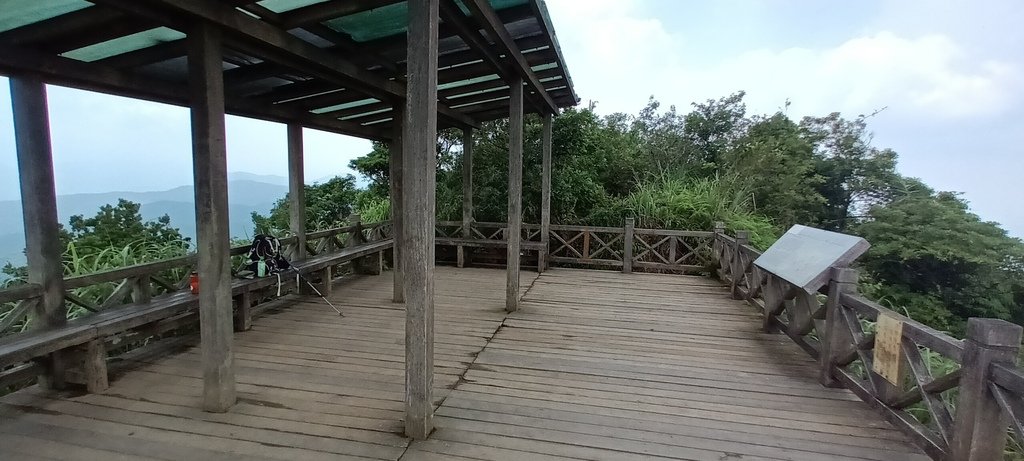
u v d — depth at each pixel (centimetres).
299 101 448
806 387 299
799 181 1095
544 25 337
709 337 397
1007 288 1015
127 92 310
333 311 461
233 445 220
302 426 238
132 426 237
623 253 698
